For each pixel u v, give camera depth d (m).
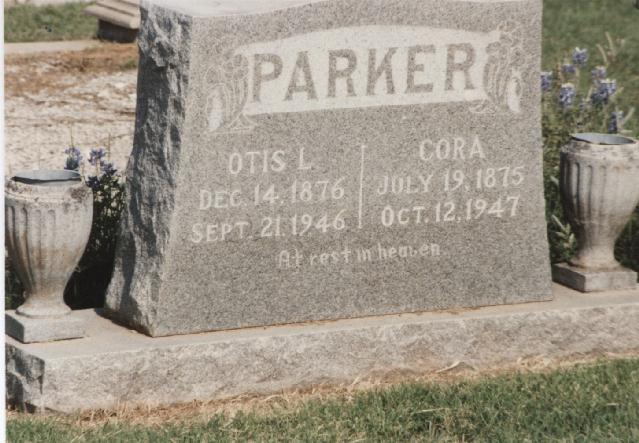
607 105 10.84
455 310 8.00
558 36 18.91
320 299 7.65
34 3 21.27
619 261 9.35
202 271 7.30
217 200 7.26
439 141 7.79
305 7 7.29
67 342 7.16
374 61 7.52
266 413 7.10
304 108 7.39
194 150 7.14
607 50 17.88
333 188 7.56
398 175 7.71
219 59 7.11
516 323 7.96
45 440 6.52
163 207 7.19
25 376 6.99
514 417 7.02
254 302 7.48
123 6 18.58
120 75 16.55
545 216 9.05
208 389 7.25
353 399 7.30
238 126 7.23
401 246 7.81
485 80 7.84
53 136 13.35
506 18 7.82
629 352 8.27
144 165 7.30
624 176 8.25
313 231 7.55
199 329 7.36
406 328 7.68
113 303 7.51
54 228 6.98
